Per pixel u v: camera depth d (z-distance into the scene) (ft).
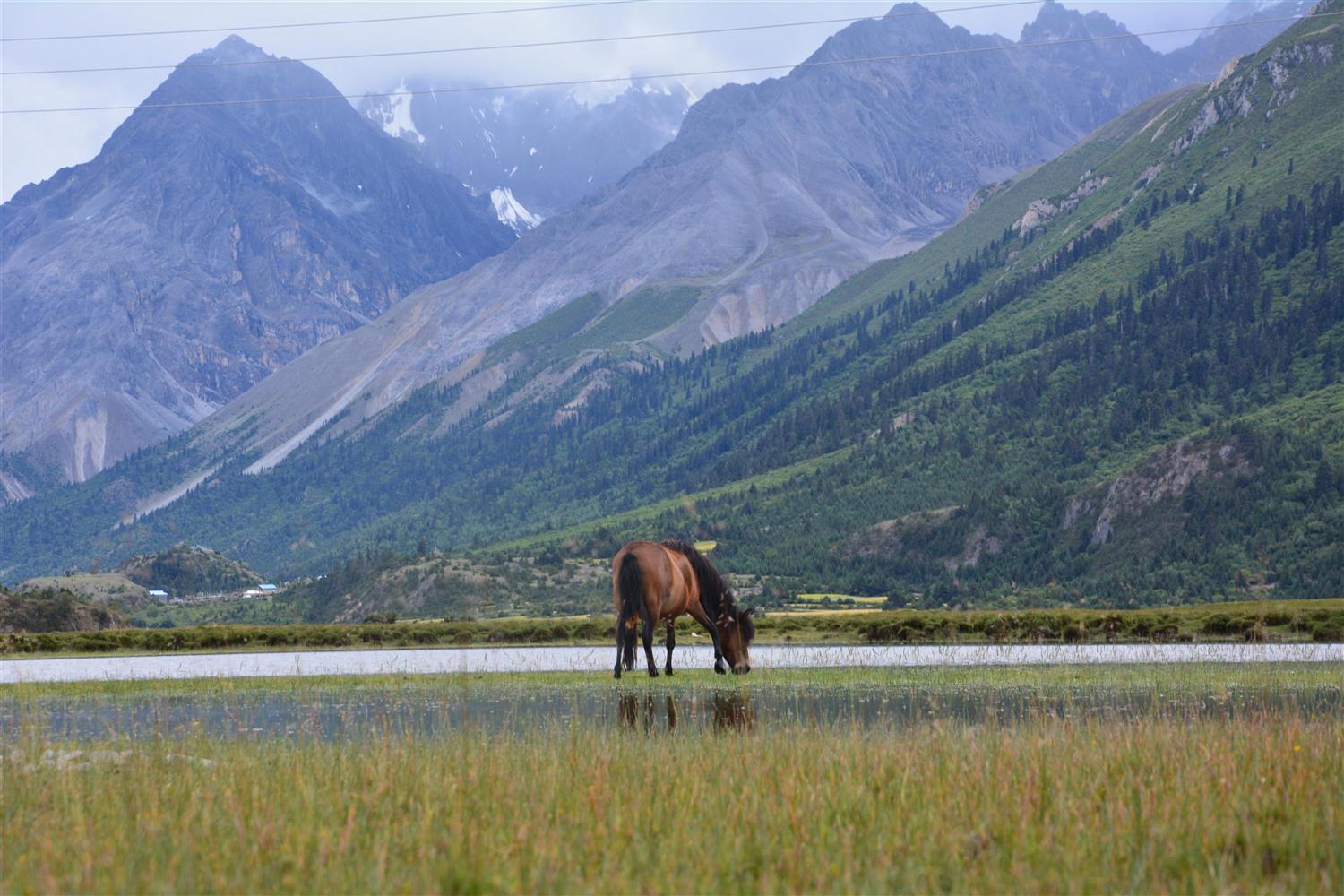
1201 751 38.75
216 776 36.55
